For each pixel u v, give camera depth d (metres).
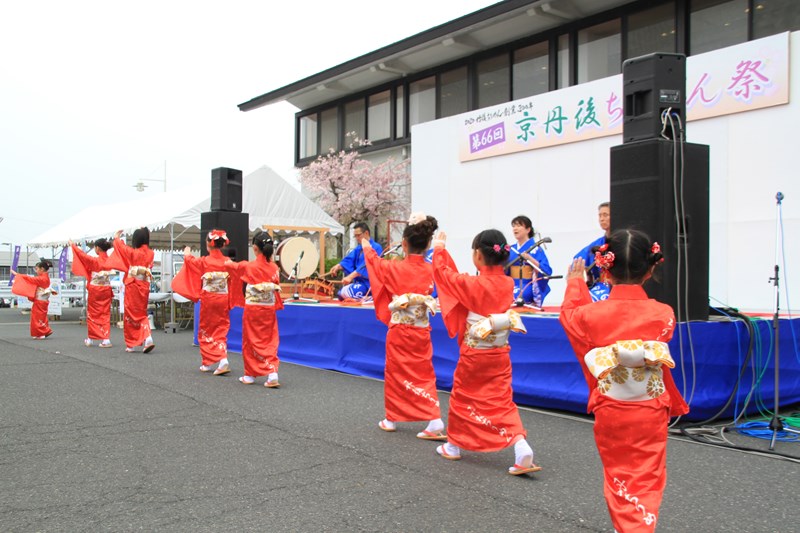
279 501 3.19
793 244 7.61
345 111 18.70
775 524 2.98
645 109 4.97
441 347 6.34
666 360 2.34
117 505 3.11
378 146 17.38
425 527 2.90
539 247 6.56
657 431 2.42
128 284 8.70
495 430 3.69
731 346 4.98
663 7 11.33
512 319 3.63
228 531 2.82
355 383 6.61
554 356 5.30
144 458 3.87
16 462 3.77
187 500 3.19
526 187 10.90
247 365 6.37
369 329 7.04
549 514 3.08
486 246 3.66
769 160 7.84
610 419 2.44
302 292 11.63
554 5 12.22
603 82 9.67
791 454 4.09
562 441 4.43
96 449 4.04
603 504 3.21
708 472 3.75
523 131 10.86
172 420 4.84
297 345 8.21
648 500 2.35
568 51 12.95
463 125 11.97
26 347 9.40
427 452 4.12
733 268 8.18
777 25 9.85
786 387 5.43
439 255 3.87
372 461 3.90
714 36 10.63
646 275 2.52
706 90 8.39
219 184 8.84
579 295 2.71
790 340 5.48
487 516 3.04
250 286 6.27
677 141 4.82
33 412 5.04
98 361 7.84
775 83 7.75
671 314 2.46
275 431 4.56
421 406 4.42
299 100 19.30
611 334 2.43
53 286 15.97
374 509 3.11
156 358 8.17
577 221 10.11
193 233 15.51
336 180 17.61
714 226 8.37
